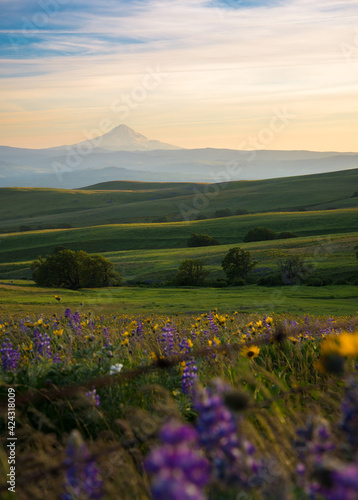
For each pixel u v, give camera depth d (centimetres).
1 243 13638
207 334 634
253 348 451
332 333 542
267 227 11731
